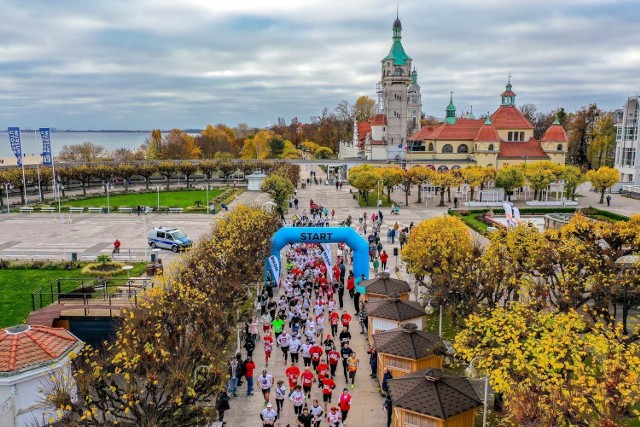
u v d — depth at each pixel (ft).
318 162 432.25
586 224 112.47
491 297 93.25
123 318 90.58
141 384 76.23
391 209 278.05
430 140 422.41
